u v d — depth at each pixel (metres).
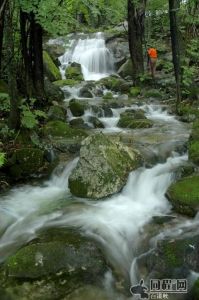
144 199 5.95
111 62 18.81
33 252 4.45
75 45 19.62
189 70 11.67
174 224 5.16
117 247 4.90
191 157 6.76
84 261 4.47
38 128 8.36
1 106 7.93
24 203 6.11
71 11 9.56
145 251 4.77
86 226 5.26
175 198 5.46
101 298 4.18
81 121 9.80
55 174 6.93
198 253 4.37
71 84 14.64
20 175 6.89
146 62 16.41
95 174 6.07
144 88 14.04
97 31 21.31
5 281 4.29
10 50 6.90
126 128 9.69
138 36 14.13
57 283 4.25
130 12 13.97
